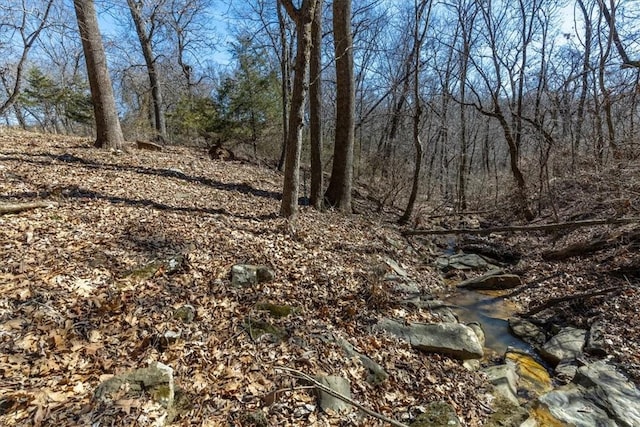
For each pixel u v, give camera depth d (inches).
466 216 550.0
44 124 849.5
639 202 311.7
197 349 148.1
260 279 204.7
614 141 377.7
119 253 194.9
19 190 237.3
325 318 188.5
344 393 142.6
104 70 408.8
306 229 295.6
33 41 378.3
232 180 403.5
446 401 150.5
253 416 123.0
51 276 164.7
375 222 382.6
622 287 239.1
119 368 130.0
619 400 159.3
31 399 109.0
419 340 187.6
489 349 213.6
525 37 577.6
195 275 193.9
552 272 295.7
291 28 516.7
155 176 343.6
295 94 272.8
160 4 589.0
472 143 819.4
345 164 375.6
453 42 627.5
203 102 594.2
